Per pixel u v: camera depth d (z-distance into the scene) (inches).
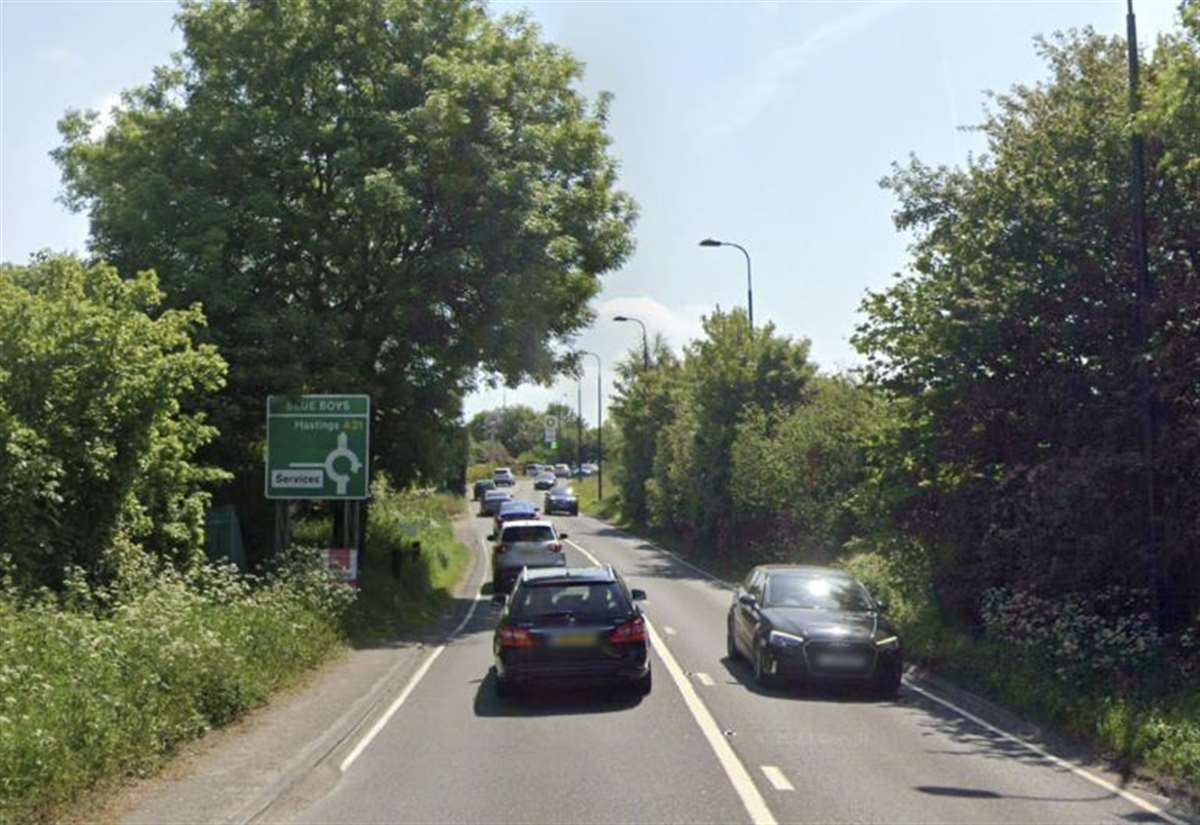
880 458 771.4
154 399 615.2
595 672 545.3
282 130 955.3
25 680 363.6
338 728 472.4
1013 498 647.8
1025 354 655.8
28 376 568.4
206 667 473.1
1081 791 383.2
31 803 305.6
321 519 1130.7
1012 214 660.7
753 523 1407.5
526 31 1101.1
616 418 2472.9
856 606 629.9
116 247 930.7
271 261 968.9
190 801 348.2
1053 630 581.9
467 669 687.1
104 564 588.4
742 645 666.2
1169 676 505.4
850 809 346.6
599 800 357.1
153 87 1011.3
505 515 1868.8
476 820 334.3
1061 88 689.0
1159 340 566.6
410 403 1020.5
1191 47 549.3
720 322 1617.9
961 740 471.5
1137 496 592.1
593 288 1145.4
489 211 976.9
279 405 857.5
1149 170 611.2
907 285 730.2
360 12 1013.8
